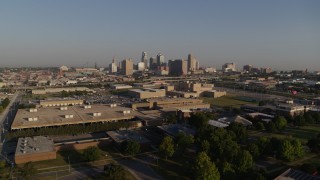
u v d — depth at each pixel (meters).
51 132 156.38
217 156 113.31
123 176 98.31
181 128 164.38
